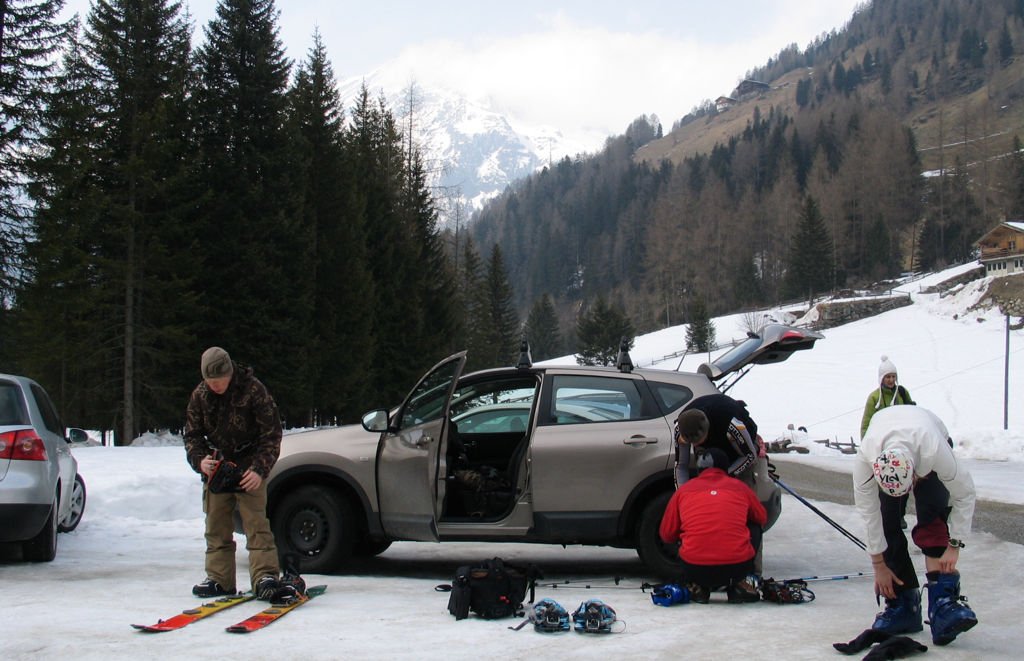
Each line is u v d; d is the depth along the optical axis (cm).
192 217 3106
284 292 3189
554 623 521
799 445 3341
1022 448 2577
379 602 616
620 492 715
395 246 4628
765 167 19588
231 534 628
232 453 605
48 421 833
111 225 2834
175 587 662
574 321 17000
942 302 9438
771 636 516
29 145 2609
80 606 583
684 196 15912
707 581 612
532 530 720
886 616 506
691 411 644
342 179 3881
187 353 2938
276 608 577
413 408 746
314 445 753
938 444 467
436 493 709
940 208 14525
